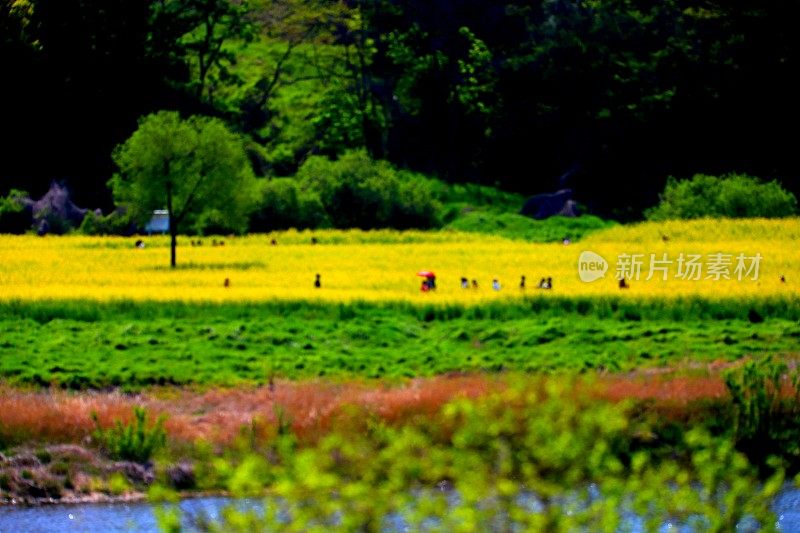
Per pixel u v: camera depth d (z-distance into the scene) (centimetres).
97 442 12012
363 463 6006
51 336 17288
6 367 15312
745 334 17775
